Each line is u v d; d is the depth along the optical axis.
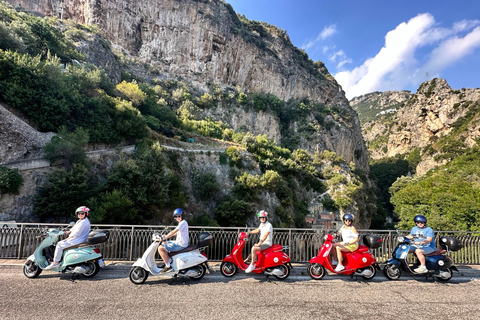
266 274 5.93
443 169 63.88
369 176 102.88
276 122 87.00
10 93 20.34
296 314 4.20
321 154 74.75
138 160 25.05
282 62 103.50
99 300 4.59
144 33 79.56
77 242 5.86
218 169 37.09
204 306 4.43
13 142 18.95
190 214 29.17
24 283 5.37
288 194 43.19
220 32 87.38
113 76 56.38
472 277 6.49
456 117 106.31
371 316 4.20
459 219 27.55
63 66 33.97
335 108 104.00
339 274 6.51
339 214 52.09
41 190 18.44
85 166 21.45
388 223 72.00
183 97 71.31
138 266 5.49
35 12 63.72
